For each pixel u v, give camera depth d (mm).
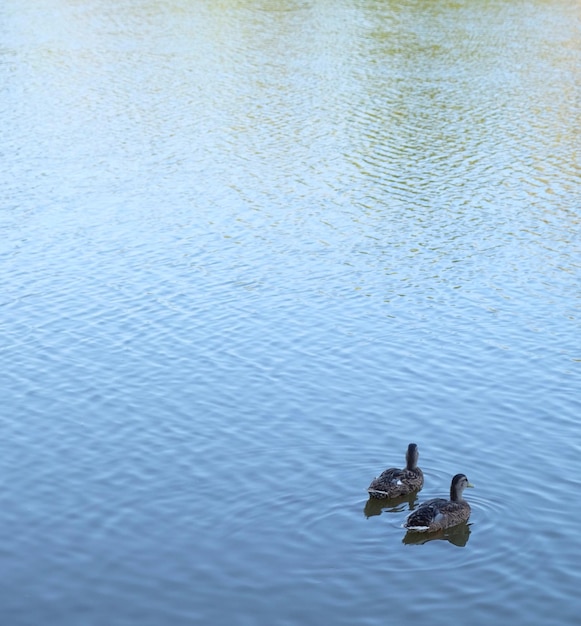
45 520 23484
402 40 85688
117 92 71250
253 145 59281
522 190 51562
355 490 24438
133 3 103500
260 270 40844
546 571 21375
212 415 28656
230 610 20203
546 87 71500
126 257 42281
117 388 30422
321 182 52844
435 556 21812
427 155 57375
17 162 56125
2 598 20625
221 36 88312
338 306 37125
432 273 40562
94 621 19922
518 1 102375
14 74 76312
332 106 67188
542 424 28219
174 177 53656
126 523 23281
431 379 31000
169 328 34969
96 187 51938
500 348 33344
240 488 24609
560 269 41000
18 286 39125
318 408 29047
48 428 28016
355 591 20750
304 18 94938
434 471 25531
